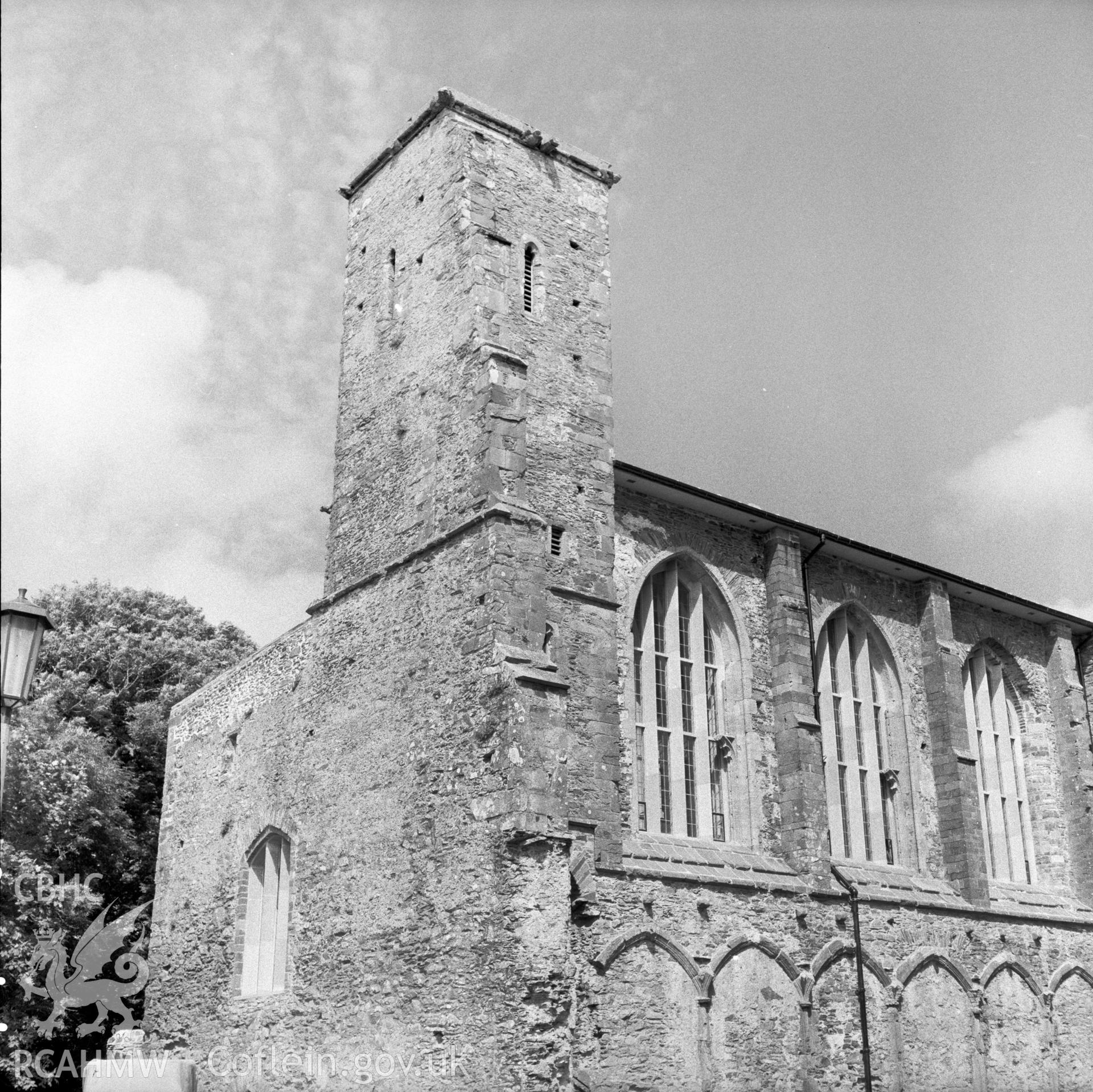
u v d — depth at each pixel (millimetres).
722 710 29578
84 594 49938
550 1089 20328
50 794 31359
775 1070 25844
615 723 25578
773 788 29109
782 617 30297
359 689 26672
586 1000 23234
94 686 45531
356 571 28234
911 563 34125
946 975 30750
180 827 32781
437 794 23375
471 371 26141
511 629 23391
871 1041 28156
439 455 26438
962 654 36812
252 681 31062
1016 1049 31812
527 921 21000
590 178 30625
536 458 26484
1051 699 39000
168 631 50188
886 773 33250
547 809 21781
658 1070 23875
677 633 29188
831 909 28250
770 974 26500
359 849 25203
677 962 24984
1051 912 34781
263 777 29406
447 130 29094
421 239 29266
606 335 29062
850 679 33188
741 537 30953
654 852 26062
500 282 27359
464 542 24578
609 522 27172
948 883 32719
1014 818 37094
